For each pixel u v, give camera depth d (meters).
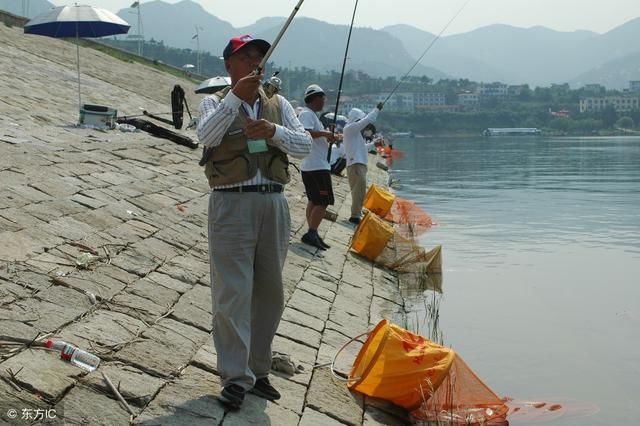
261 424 4.28
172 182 10.41
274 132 4.25
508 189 22.44
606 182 24.62
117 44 107.06
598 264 11.05
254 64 4.45
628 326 7.93
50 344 4.34
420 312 8.27
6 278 5.23
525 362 6.76
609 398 5.93
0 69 18.75
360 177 11.93
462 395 5.20
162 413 4.09
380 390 5.11
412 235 13.45
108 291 5.60
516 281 9.92
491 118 139.12
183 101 19.00
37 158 9.13
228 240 4.24
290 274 7.90
